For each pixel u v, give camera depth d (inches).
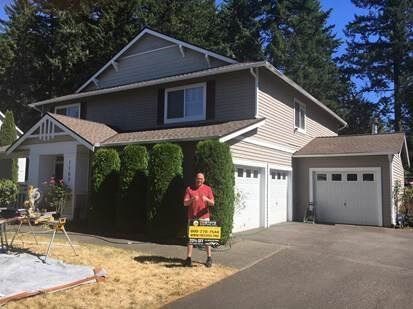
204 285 299.9
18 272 293.4
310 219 732.7
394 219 695.1
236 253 410.9
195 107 658.8
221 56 683.4
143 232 514.3
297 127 770.2
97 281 294.8
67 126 609.0
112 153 558.9
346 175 731.4
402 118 1667.1
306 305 262.1
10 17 1466.5
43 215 368.8
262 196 635.5
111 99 767.1
